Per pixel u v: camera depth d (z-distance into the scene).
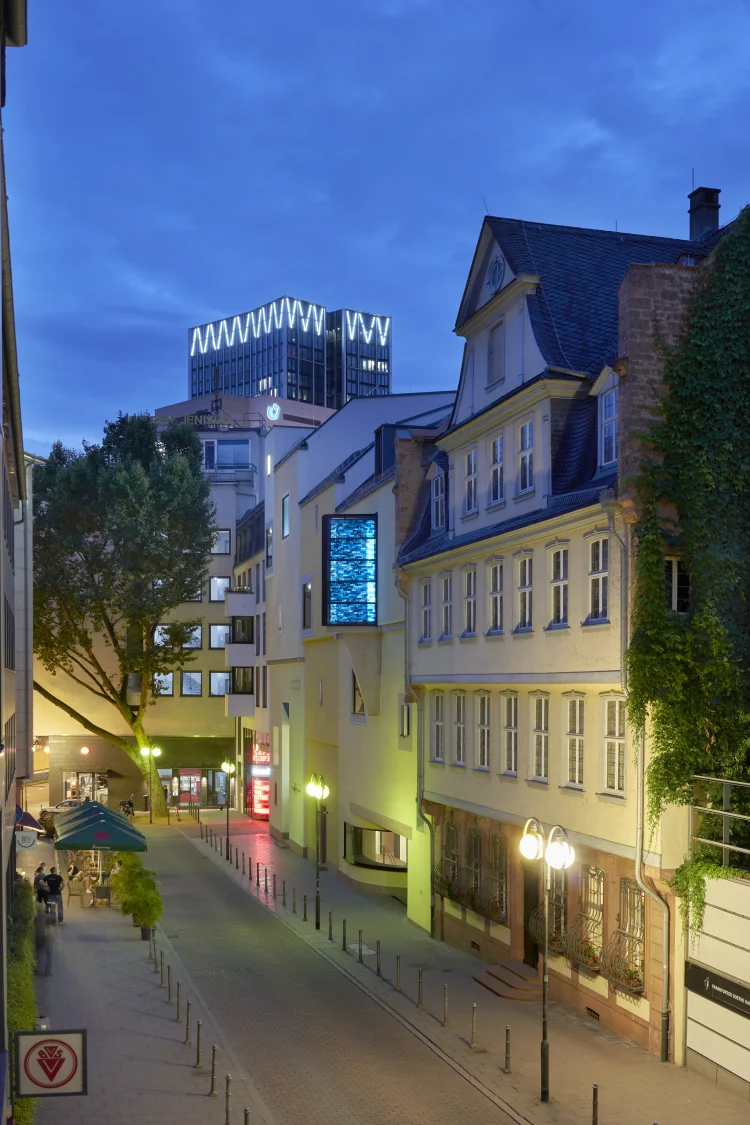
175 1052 21.06
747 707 20.91
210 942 31.30
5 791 22.19
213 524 68.75
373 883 39.12
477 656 27.98
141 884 33.38
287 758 52.41
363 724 39.69
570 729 23.95
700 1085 19.14
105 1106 18.20
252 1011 24.06
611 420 22.81
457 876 30.27
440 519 31.91
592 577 22.48
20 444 27.83
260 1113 18.08
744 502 21.62
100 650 66.62
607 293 26.78
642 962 21.36
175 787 67.81
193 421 94.31
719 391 21.69
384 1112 18.17
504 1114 18.02
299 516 50.44
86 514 57.62
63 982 26.14
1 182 15.55
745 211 22.30
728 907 19.02
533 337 25.70
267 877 43.06
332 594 37.53
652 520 21.03
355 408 50.50
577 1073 19.83
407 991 25.62
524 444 26.28
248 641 61.91
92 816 35.16
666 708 20.56
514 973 25.70
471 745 29.06
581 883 23.55
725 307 21.98
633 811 21.17
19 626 36.94
